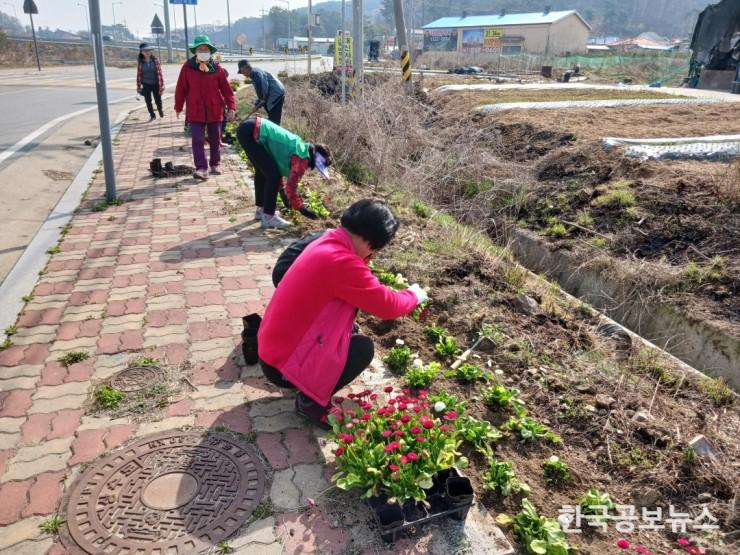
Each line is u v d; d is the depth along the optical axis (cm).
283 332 288
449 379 378
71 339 396
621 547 250
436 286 516
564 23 7356
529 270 655
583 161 866
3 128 1237
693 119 1210
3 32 4444
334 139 1010
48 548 239
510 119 1206
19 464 283
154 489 270
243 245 575
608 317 555
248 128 571
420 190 847
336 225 643
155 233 605
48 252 545
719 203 633
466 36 7919
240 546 242
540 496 290
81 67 3759
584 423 350
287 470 286
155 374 359
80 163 958
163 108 1623
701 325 488
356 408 299
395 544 247
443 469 269
